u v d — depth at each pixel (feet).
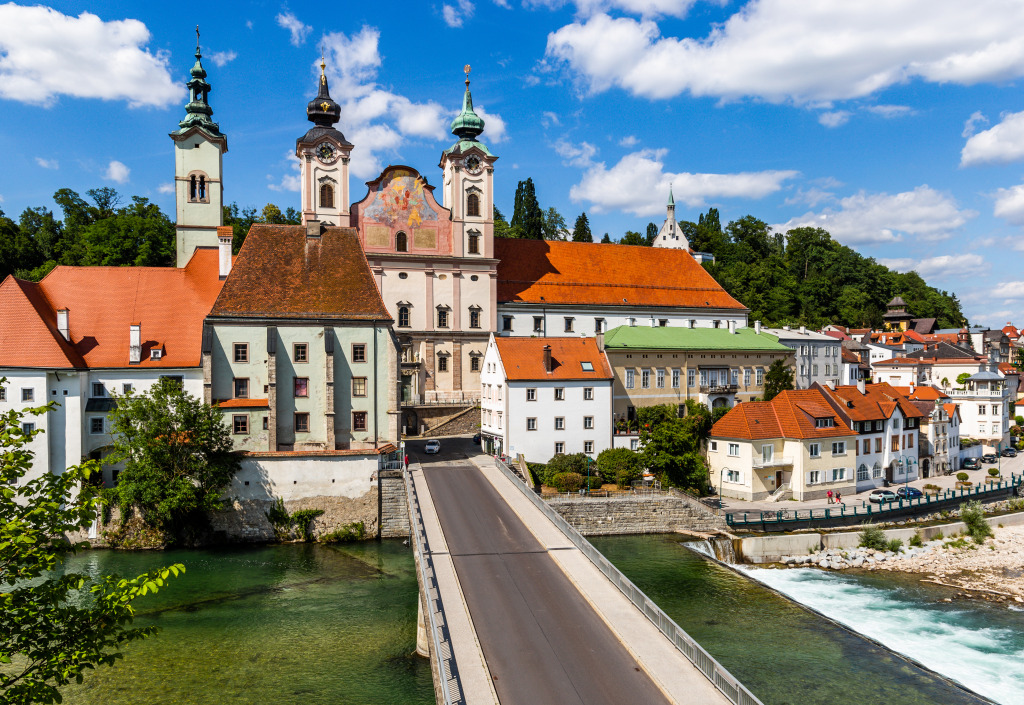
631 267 360.48
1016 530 226.79
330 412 210.38
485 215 304.71
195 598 157.38
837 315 628.28
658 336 293.43
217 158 283.38
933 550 207.92
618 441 254.88
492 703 80.07
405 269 290.97
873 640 141.08
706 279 375.86
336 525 203.00
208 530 197.06
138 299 227.20
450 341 295.89
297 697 116.26
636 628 100.58
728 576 175.83
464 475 207.31
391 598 157.99
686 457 234.79
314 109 290.76
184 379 214.07
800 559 198.80
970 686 129.08
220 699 115.96
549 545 141.38
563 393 247.09
